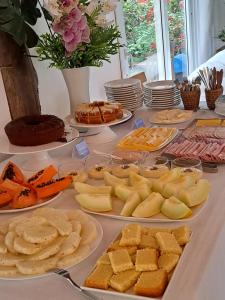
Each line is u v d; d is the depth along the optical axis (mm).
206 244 812
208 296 741
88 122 1481
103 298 688
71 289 723
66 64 1579
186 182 1009
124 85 1796
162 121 1643
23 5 1525
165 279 691
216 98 1750
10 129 1250
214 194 1027
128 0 3119
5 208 1050
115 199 1034
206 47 4879
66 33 1409
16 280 750
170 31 4082
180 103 1901
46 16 1571
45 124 1262
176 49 4281
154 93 1848
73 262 766
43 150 1211
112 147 1455
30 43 1504
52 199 1069
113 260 731
